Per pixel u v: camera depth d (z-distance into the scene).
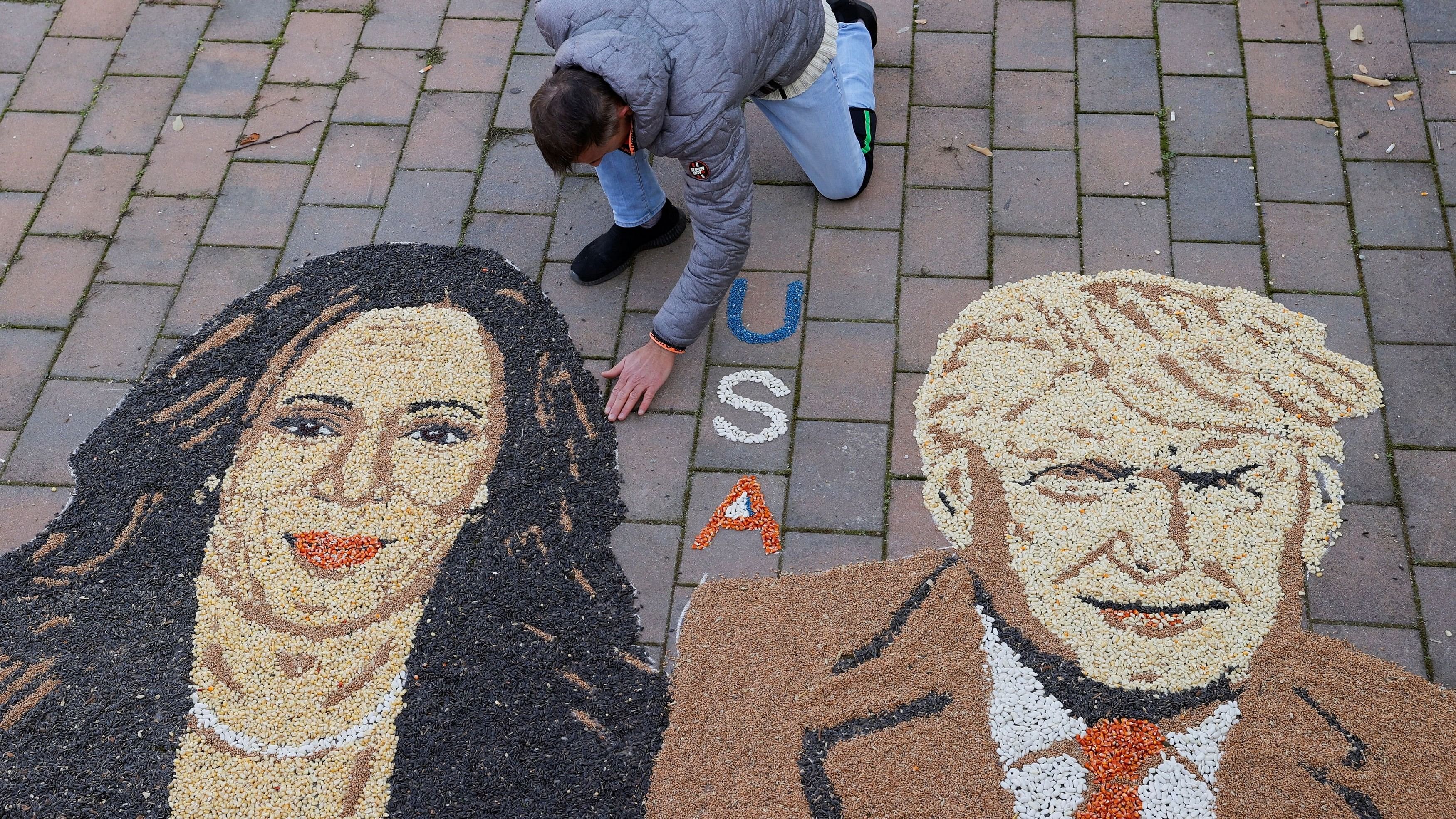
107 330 3.37
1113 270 3.30
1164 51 3.73
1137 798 2.46
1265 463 2.90
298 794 2.58
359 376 3.21
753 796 2.51
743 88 2.58
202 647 2.79
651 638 2.75
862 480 2.96
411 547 2.91
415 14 4.02
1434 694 2.54
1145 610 2.70
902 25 3.88
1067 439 2.98
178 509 3.01
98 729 2.69
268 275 3.46
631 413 3.11
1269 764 2.48
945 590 2.76
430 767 2.59
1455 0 3.72
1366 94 3.57
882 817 2.47
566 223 3.52
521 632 2.76
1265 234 3.32
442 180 3.63
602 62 2.32
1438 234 3.27
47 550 2.97
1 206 3.63
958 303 3.27
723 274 2.85
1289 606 2.68
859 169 3.35
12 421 3.21
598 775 2.56
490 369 3.21
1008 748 2.54
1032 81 3.70
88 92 3.88
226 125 3.79
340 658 2.75
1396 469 2.87
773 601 2.78
